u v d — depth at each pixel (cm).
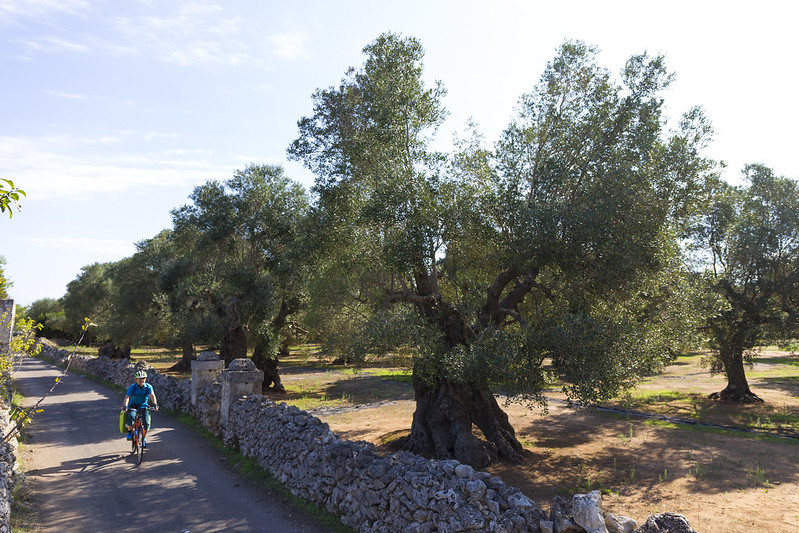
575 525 525
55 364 4050
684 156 1298
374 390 2625
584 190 1062
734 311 2169
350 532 685
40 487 868
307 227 1473
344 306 1535
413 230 1084
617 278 973
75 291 5653
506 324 1277
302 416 934
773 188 2203
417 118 1298
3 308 1285
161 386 1867
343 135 1642
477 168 1273
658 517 519
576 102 1262
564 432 1584
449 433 1230
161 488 879
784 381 3108
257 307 2525
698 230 2158
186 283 2967
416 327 1069
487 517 578
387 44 1373
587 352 898
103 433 1334
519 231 1022
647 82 1193
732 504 899
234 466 1019
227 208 2697
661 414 1969
